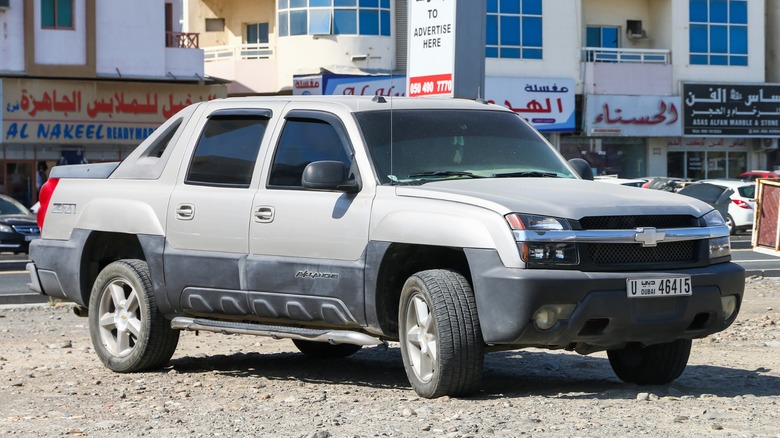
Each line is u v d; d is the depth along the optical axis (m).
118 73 67.38
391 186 12.22
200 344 17.91
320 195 12.67
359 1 73.88
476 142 13.05
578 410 11.04
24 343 18.52
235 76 77.44
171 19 72.50
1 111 64.31
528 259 11.10
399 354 16.48
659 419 10.54
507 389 12.74
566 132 80.19
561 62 80.19
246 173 13.48
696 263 11.87
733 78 84.69
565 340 11.27
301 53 74.75
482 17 23.77
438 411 11.10
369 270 12.07
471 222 11.38
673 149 84.31
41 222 15.67
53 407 12.23
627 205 11.59
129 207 14.44
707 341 17.30
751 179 68.31
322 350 16.16
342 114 12.88
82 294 15.15
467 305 11.48
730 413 10.87
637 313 11.36
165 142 14.70
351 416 11.06
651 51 82.81
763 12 85.44
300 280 12.67
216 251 13.51
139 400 12.58
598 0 83.31
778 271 30.98
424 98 13.53
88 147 66.81
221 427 10.73
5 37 64.50
